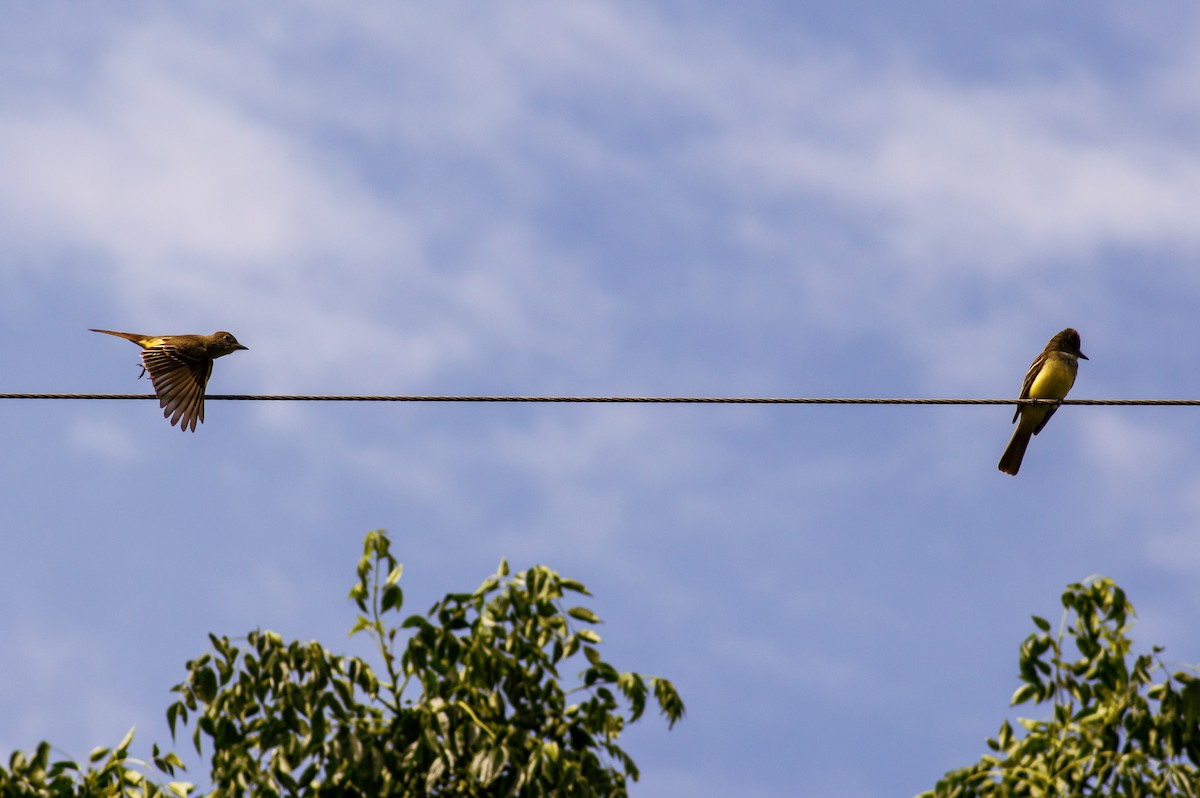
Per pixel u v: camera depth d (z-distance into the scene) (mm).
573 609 12492
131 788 12227
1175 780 11328
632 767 12328
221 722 12164
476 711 12219
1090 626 12133
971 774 11742
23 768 11961
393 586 12555
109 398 15516
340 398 15695
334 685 12266
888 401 15734
